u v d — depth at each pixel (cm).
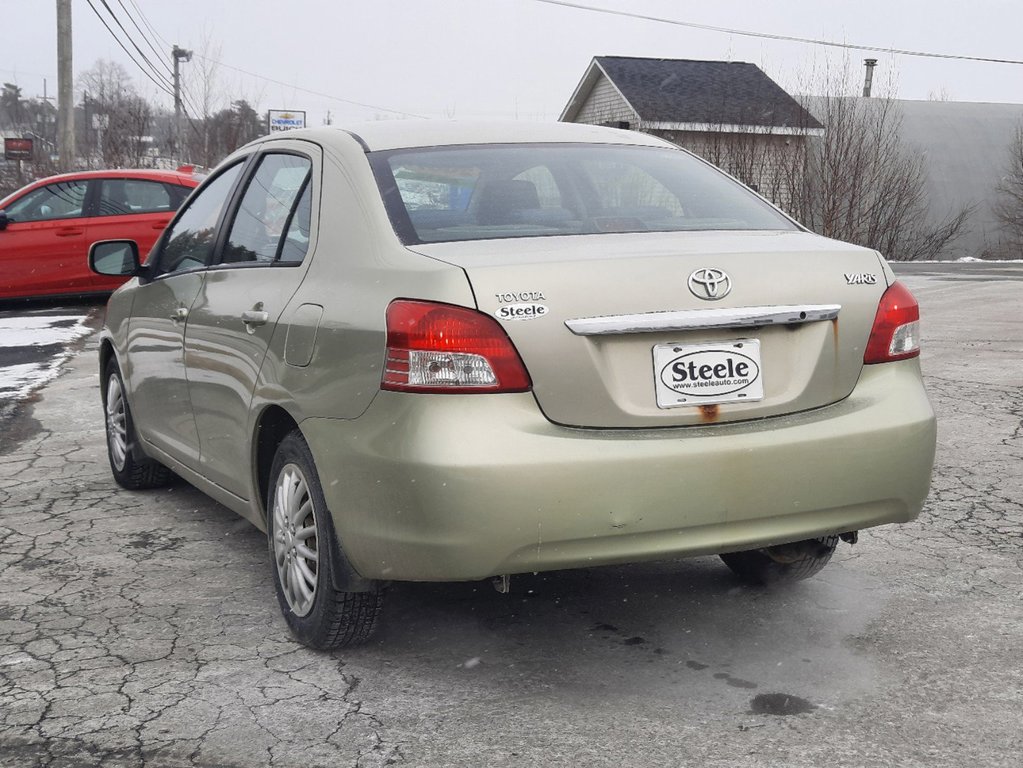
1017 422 698
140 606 416
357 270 344
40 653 372
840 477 331
